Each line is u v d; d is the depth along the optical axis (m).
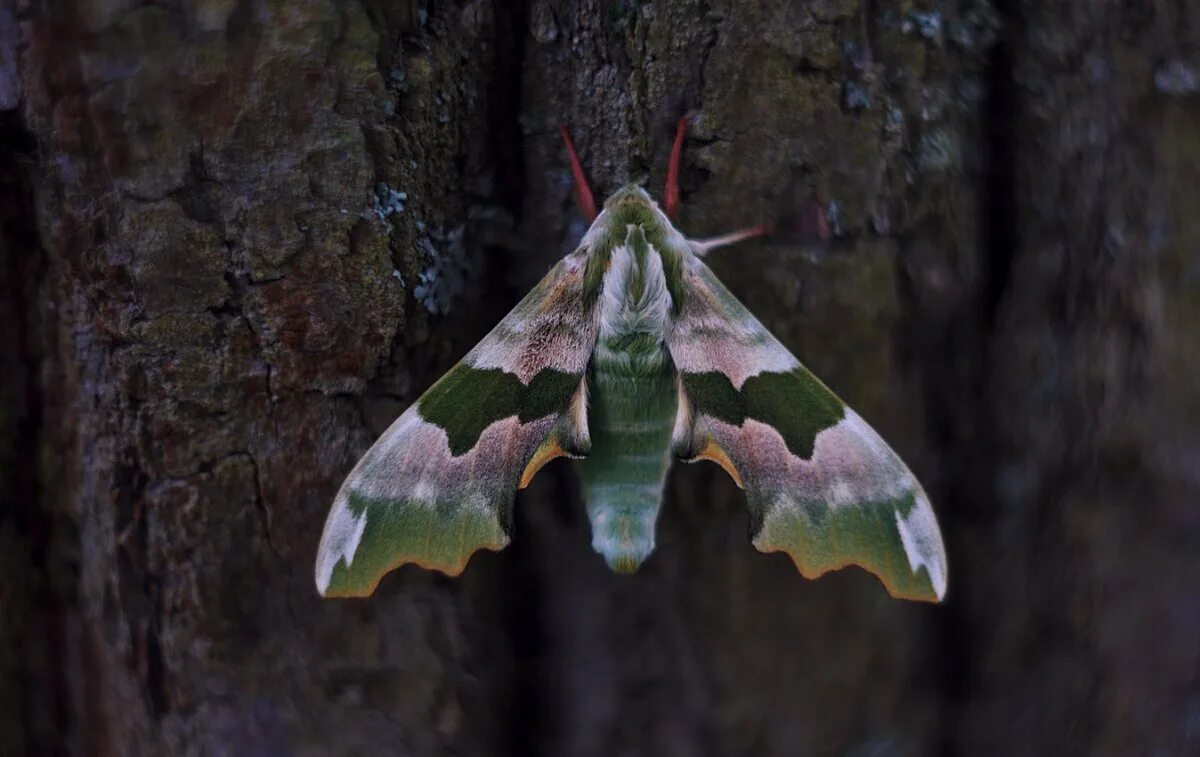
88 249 0.27
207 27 0.26
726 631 0.28
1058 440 0.28
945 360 0.28
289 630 0.27
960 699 0.28
